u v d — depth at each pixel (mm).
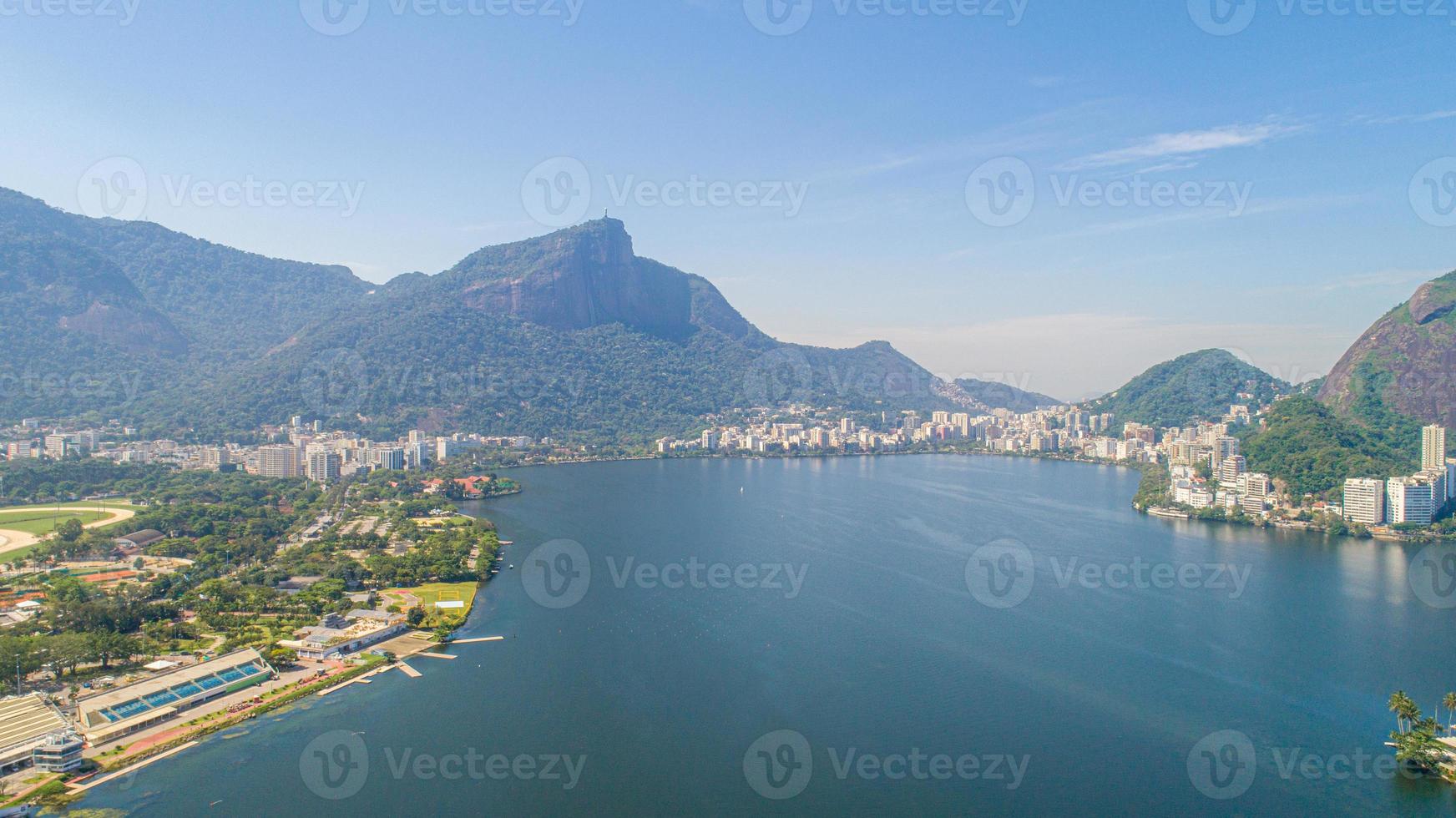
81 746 160375
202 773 158500
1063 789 155000
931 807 148875
